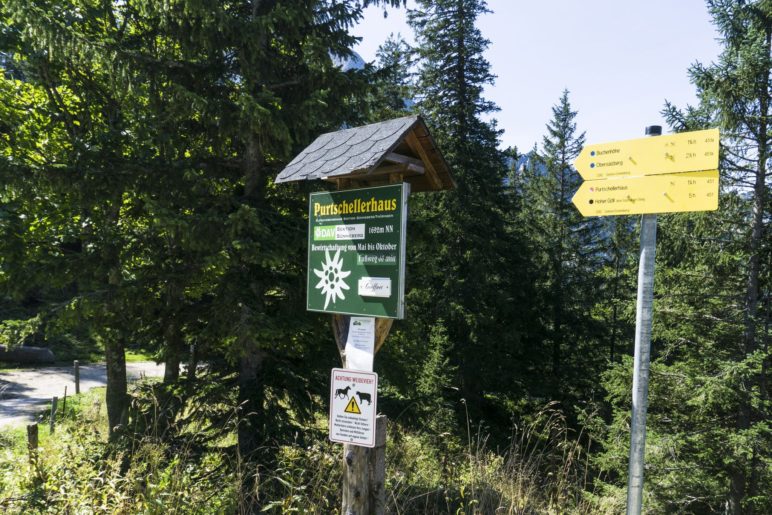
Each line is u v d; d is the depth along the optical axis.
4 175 6.23
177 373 8.78
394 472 5.93
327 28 7.84
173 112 7.14
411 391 8.66
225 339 6.97
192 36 7.02
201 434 7.05
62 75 10.08
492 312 17.59
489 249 17.72
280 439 6.72
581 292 23.47
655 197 3.34
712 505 10.60
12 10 6.44
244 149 8.27
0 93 10.06
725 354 11.03
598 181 3.58
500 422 18.45
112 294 6.75
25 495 4.53
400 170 4.30
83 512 4.14
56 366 23.89
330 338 7.79
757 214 10.45
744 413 10.53
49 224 9.68
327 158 4.35
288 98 7.95
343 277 4.14
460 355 17.33
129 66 6.84
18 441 10.51
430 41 18.61
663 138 3.33
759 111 10.40
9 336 6.54
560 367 21.61
